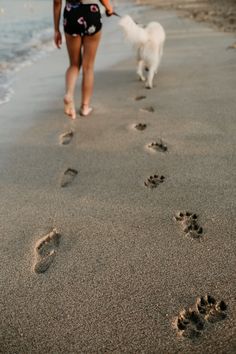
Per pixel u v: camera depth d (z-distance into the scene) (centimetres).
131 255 258
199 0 1271
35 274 249
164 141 400
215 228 276
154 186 331
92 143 410
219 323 207
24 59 731
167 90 534
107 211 303
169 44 749
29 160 384
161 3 1312
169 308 219
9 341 208
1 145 414
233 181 324
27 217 304
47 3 1345
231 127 411
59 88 575
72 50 441
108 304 224
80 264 254
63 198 324
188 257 252
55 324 215
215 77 558
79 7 414
